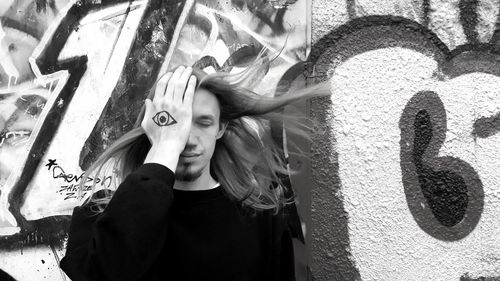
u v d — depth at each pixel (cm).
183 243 129
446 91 164
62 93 165
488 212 166
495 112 164
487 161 165
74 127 165
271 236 140
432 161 165
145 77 166
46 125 164
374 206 165
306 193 169
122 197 115
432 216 165
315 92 145
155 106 123
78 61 165
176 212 131
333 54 166
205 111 128
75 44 165
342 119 165
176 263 129
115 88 165
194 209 132
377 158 165
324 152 166
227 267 131
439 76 164
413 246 165
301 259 167
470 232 166
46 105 164
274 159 159
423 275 165
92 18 165
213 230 132
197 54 167
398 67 164
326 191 167
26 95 164
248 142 146
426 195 165
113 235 113
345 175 166
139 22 166
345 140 165
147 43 166
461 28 164
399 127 164
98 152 165
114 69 165
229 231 133
